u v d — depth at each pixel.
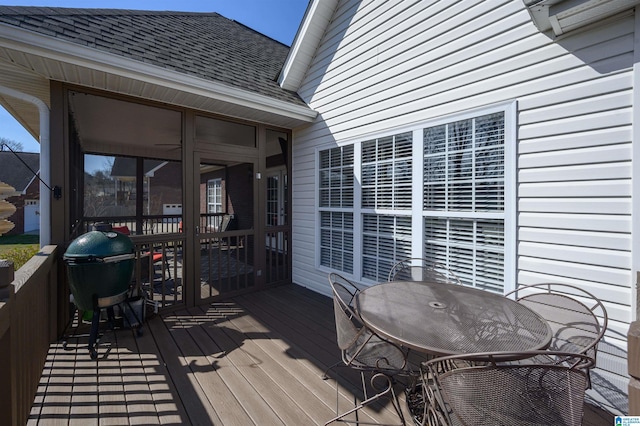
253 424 1.78
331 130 4.19
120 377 2.25
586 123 2.10
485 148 2.64
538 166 2.32
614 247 2.00
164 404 1.95
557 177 2.23
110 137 5.38
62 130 2.89
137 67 2.79
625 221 1.96
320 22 4.18
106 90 3.13
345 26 3.96
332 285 2.10
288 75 4.51
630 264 1.94
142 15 4.20
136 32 3.46
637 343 1.05
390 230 3.47
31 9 2.70
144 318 3.21
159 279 5.09
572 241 2.17
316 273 4.46
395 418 1.85
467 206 2.76
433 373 1.42
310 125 4.55
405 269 2.98
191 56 3.70
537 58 2.31
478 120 2.69
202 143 3.85
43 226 2.81
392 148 3.42
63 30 2.61
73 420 1.80
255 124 4.39
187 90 3.19
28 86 3.04
